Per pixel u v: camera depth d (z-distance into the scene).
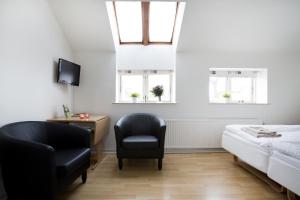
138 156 2.69
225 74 3.87
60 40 3.10
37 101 2.48
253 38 3.37
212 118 3.62
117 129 2.71
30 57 2.33
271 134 2.42
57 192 1.67
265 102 3.71
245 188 2.20
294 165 1.73
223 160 3.12
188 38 3.34
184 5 2.92
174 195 2.04
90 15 2.96
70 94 3.45
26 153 1.58
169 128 3.52
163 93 3.82
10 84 2.02
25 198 1.62
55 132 2.26
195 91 3.62
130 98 3.91
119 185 2.26
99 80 3.59
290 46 3.55
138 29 3.69
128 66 3.73
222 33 3.27
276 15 3.00
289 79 3.70
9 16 1.99
